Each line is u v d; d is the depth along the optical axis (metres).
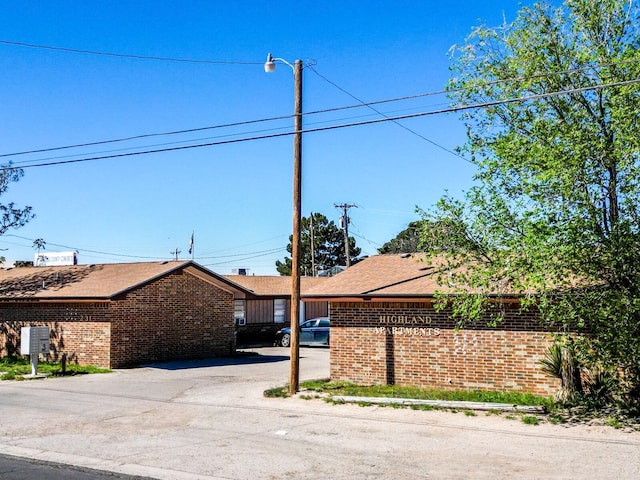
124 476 9.70
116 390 19.11
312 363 26.89
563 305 13.26
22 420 14.38
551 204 13.20
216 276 29.11
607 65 12.83
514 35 14.96
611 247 12.71
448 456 10.77
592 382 15.21
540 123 13.74
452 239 14.53
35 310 27.19
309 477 9.55
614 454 10.74
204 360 28.16
